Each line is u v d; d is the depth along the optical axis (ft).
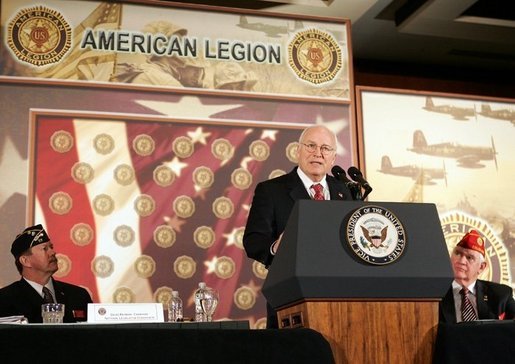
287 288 4.11
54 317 9.37
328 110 17.84
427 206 4.30
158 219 16.19
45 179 15.74
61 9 16.74
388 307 4.08
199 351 3.60
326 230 4.09
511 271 18.66
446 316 12.57
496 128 19.48
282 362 3.67
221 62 17.44
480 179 19.02
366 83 23.18
